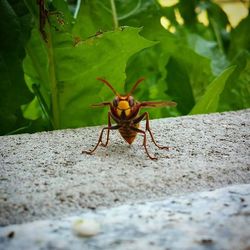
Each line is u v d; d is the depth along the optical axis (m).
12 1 0.10
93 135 0.09
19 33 0.10
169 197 0.06
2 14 0.10
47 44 0.10
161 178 0.07
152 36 0.13
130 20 0.13
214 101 0.11
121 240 0.05
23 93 0.10
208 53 0.15
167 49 0.13
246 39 0.16
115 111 0.08
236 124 0.10
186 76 0.13
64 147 0.09
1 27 0.10
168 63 0.13
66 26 0.10
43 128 0.11
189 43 0.16
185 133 0.09
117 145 0.09
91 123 0.10
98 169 0.07
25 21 0.10
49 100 0.11
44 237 0.05
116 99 0.08
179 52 0.13
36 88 0.11
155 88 0.13
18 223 0.06
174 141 0.09
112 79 0.10
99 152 0.08
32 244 0.05
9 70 0.10
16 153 0.08
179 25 0.17
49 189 0.06
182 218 0.06
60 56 0.10
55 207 0.06
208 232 0.05
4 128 0.10
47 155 0.08
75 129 0.10
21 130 0.11
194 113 0.11
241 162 0.08
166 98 0.13
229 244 0.05
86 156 0.08
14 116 0.10
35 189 0.06
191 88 0.13
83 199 0.06
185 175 0.07
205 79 0.13
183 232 0.05
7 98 0.10
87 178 0.07
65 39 0.10
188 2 0.17
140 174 0.07
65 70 0.10
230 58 0.17
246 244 0.05
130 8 0.13
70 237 0.05
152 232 0.05
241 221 0.05
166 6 0.16
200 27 0.17
